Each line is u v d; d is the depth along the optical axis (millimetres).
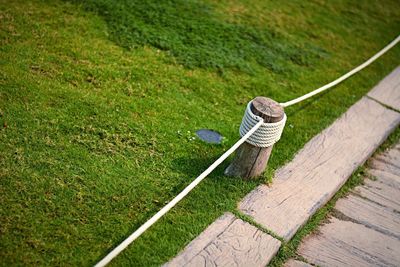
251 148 2117
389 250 2154
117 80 2508
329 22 3508
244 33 3080
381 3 4121
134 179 2090
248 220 2062
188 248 1933
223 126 2424
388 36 3559
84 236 1893
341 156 2434
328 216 2230
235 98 2609
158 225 1971
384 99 2883
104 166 2104
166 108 2428
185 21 3027
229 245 1970
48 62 2494
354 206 2297
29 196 1947
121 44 2742
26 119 2189
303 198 2197
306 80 2871
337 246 2123
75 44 2654
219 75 2729
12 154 2053
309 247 2094
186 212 2033
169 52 2775
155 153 2205
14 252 1813
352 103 2791
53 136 2156
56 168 2049
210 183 2146
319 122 2596
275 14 3393
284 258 2025
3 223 1866
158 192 2070
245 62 2863
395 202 2361
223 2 3342
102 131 2223
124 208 1995
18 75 2373
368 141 2555
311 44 3189
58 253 1840
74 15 2854
